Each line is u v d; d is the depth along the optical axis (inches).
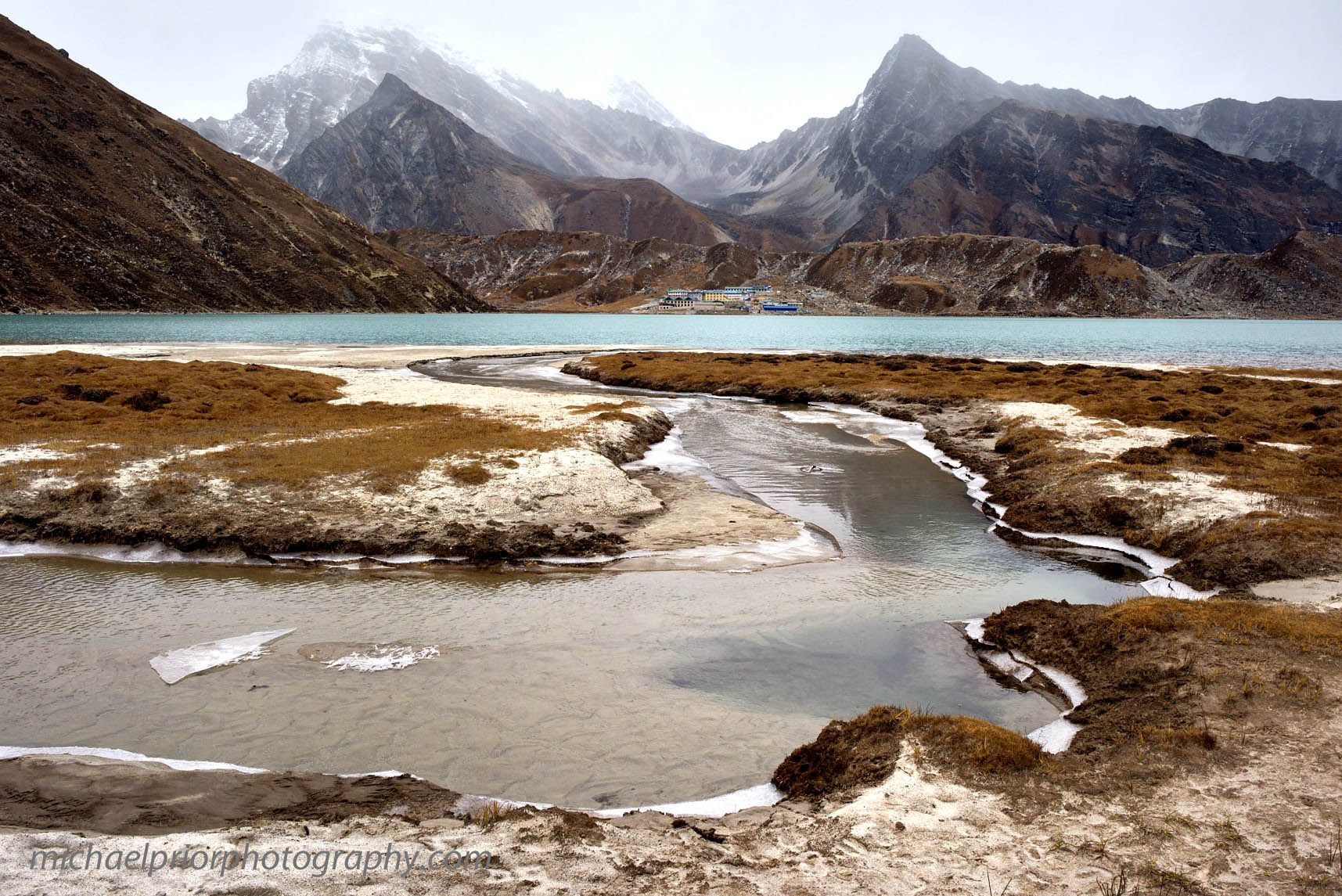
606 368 3181.6
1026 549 1010.1
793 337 6584.6
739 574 894.4
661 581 869.2
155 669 631.2
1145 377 2618.1
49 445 1264.8
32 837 367.6
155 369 2305.6
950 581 879.7
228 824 399.9
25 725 535.2
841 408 2352.4
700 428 1945.1
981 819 396.2
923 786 429.4
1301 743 450.3
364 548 941.2
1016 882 340.8
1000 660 668.1
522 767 486.3
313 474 1127.0
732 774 484.4
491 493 1108.5
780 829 395.2
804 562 940.6
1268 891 328.2
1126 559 964.0
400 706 569.3
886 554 980.6
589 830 390.6
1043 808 405.4
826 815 406.6
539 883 334.3
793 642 702.5
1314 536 842.2
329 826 393.4
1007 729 491.5
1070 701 587.5
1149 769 441.1
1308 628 605.9
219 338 4960.6
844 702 590.6
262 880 331.9
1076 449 1386.6
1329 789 403.9
